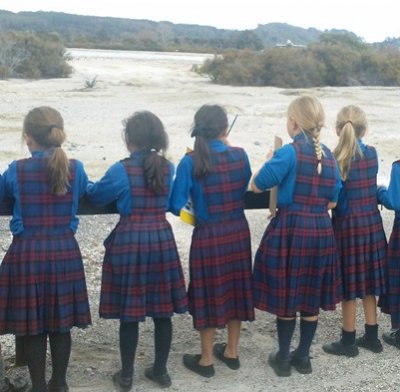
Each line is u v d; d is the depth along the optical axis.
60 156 3.90
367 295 4.81
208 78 37.12
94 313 5.59
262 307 4.44
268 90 30.89
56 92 26.72
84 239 7.88
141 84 32.00
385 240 4.91
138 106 22.52
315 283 4.42
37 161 3.94
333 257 4.48
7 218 8.49
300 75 35.72
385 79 37.53
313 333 4.54
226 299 4.38
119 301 4.10
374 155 4.82
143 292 4.08
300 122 4.38
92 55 55.41
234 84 34.72
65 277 3.95
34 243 3.91
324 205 4.43
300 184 4.33
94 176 11.84
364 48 48.12
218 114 4.35
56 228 3.97
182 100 24.64
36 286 3.89
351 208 4.74
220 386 4.35
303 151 4.33
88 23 125.75
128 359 4.20
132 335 4.18
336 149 4.74
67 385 4.20
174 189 4.29
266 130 17.91
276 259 4.35
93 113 20.42
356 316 5.63
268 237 4.41
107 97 25.14
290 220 4.35
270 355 4.70
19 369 4.53
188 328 5.33
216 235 4.30
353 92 29.75
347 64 37.34
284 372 4.49
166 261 4.12
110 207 4.44
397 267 4.91
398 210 4.79
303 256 4.36
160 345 4.25
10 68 34.12
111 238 4.14
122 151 14.41
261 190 4.37
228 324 4.54
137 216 4.11
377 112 22.50
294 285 4.36
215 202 4.30
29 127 3.97
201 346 4.60
